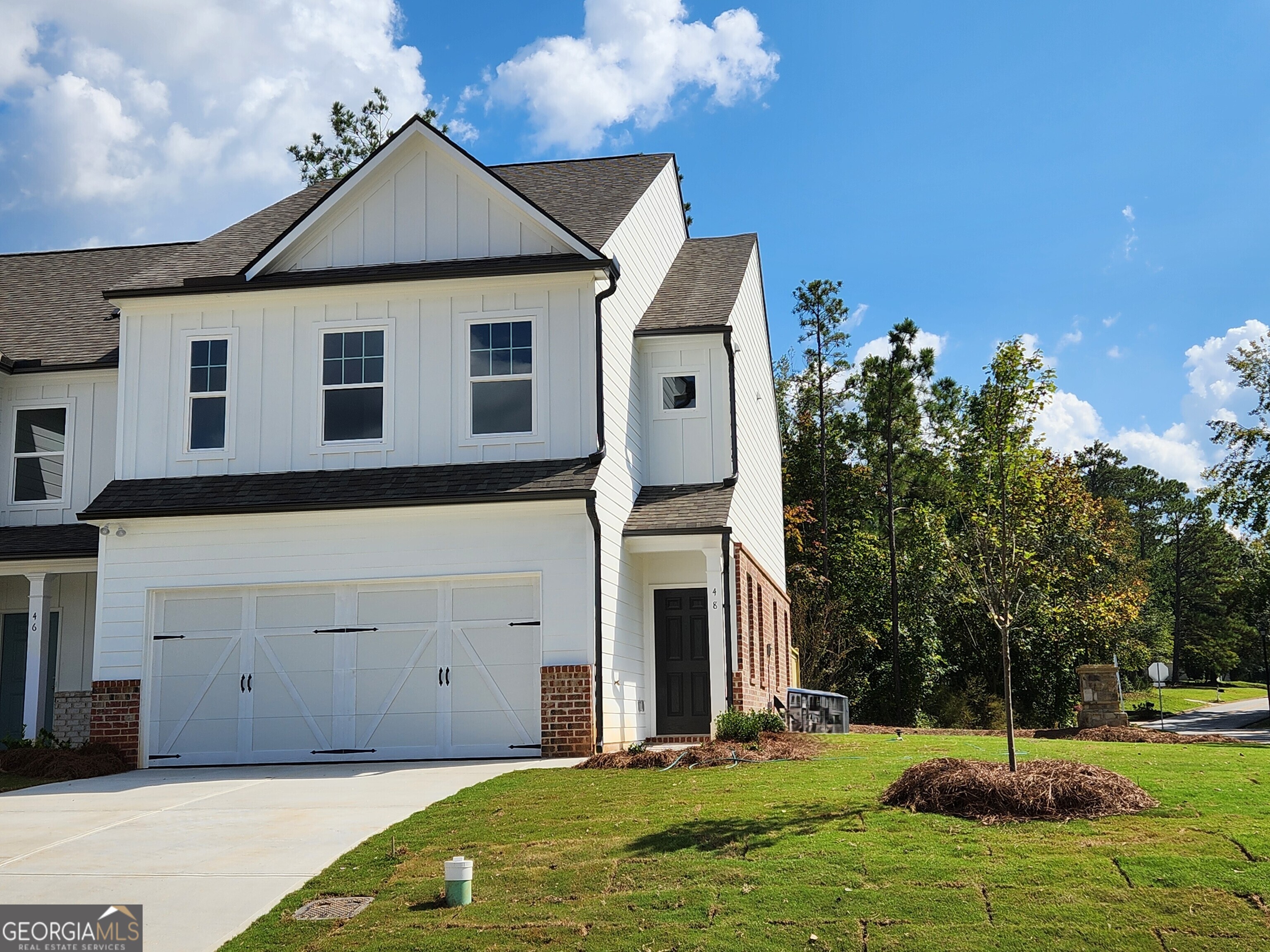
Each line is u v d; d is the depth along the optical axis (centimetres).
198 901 831
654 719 1894
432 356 1705
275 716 1611
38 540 1848
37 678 1781
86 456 1955
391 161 1770
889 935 679
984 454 1156
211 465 1728
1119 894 709
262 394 1734
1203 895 701
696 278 2284
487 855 888
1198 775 1062
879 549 3938
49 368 1955
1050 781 920
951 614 3912
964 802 921
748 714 1616
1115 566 5522
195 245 2189
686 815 961
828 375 4372
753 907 732
